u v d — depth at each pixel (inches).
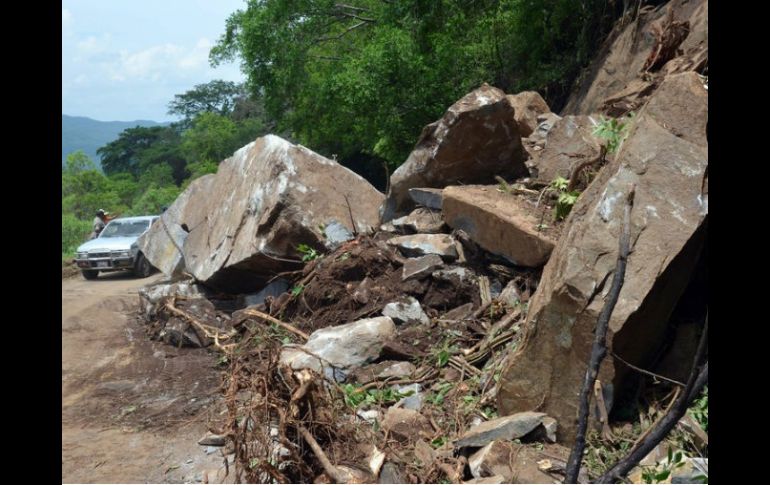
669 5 599.5
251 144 454.9
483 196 323.3
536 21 807.7
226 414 263.6
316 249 389.1
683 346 221.9
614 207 215.2
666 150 220.7
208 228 466.6
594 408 206.2
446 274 316.2
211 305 414.6
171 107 2844.5
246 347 341.7
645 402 212.5
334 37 953.5
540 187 335.9
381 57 770.8
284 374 210.2
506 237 298.2
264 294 405.4
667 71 461.1
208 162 1905.8
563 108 778.2
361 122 865.5
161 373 343.9
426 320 306.2
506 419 208.8
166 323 404.8
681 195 213.6
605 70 658.2
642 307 202.7
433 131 366.0
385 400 255.0
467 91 837.2
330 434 208.5
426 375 269.6
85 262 693.9
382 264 342.0
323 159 410.9
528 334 217.8
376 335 291.1
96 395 319.3
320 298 344.5
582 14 791.1
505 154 360.2
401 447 215.5
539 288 227.9
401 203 385.7
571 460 96.4
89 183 1815.9
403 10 799.1
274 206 388.2
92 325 447.8
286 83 896.9
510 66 863.7
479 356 271.0
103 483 225.0
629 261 206.7
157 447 253.8
